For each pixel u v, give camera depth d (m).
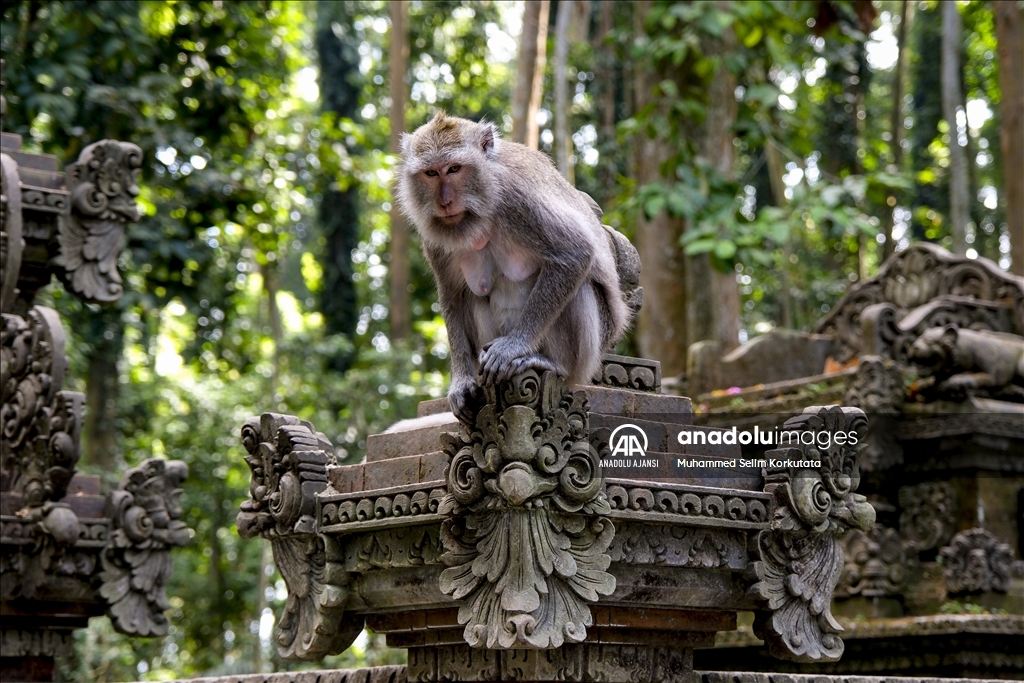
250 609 17.81
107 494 7.45
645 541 3.97
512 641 3.62
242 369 18.22
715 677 4.29
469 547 3.79
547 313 4.02
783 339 9.53
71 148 13.29
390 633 4.38
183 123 14.13
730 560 4.16
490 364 3.74
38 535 6.87
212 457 17.78
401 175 4.50
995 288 8.52
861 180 10.80
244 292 20.14
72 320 15.15
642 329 12.29
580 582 3.71
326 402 16.41
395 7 14.95
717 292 11.63
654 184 10.88
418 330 17.88
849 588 7.64
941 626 6.70
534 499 3.64
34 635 7.13
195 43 14.12
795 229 11.11
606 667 4.03
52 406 6.81
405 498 4.02
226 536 19.02
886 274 9.11
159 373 22.58
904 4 14.77
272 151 15.45
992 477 7.63
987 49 18.33
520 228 4.14
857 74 16.41
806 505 4.20
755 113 11.98
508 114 18.41
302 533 4.36
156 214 13.36
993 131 19.17
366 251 20.48
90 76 13.12
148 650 17.08
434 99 18.31
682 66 11.88
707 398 8.81
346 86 18.70
